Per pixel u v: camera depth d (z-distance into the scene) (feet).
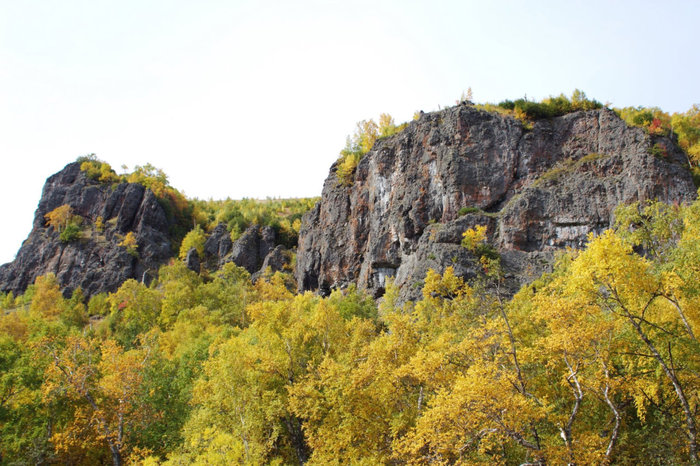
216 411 114.62
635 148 231.71
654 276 75.05
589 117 260.83
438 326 126.82
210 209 626.23
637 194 219.00
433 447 69.92
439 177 273.54
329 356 117.60
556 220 234.17
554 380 79.61
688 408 62.69
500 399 62.90
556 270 149.18
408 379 88.58
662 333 73.61
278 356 116.98
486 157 267.39
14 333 215.51
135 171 536.83
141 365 129.59
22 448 106.63
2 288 440.04
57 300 361.10
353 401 87.51
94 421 115.75
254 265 472.85
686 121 262.88
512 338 73.67
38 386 117.91
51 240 454.81
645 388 71.46
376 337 120.88
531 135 266.77
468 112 279.08
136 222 468.75
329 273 345.10
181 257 460.55
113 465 117.91
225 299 300.40
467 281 212.02
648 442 68.64
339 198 358.02
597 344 70.38
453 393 66.69
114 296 318.86
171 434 124.16
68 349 124.26
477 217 248.73
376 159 315.99
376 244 291.58
